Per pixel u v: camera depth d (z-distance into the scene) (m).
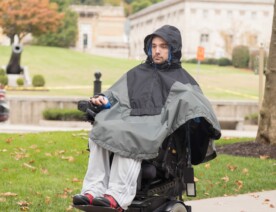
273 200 17.55
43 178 19.38
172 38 12.25
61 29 185.88
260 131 25.34
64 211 15.48
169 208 12.16
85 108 12.12
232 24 181.12
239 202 17.31
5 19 156.00
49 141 25.97
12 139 26.33
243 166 21.69
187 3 180.12
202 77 101.38
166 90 11.89
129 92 12.11
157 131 11.42
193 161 12.64
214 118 11.67
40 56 130.38
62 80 93.75
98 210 11.33
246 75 107.56
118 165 11.45
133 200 11.88
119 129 11.42
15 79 76.31
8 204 15.95
